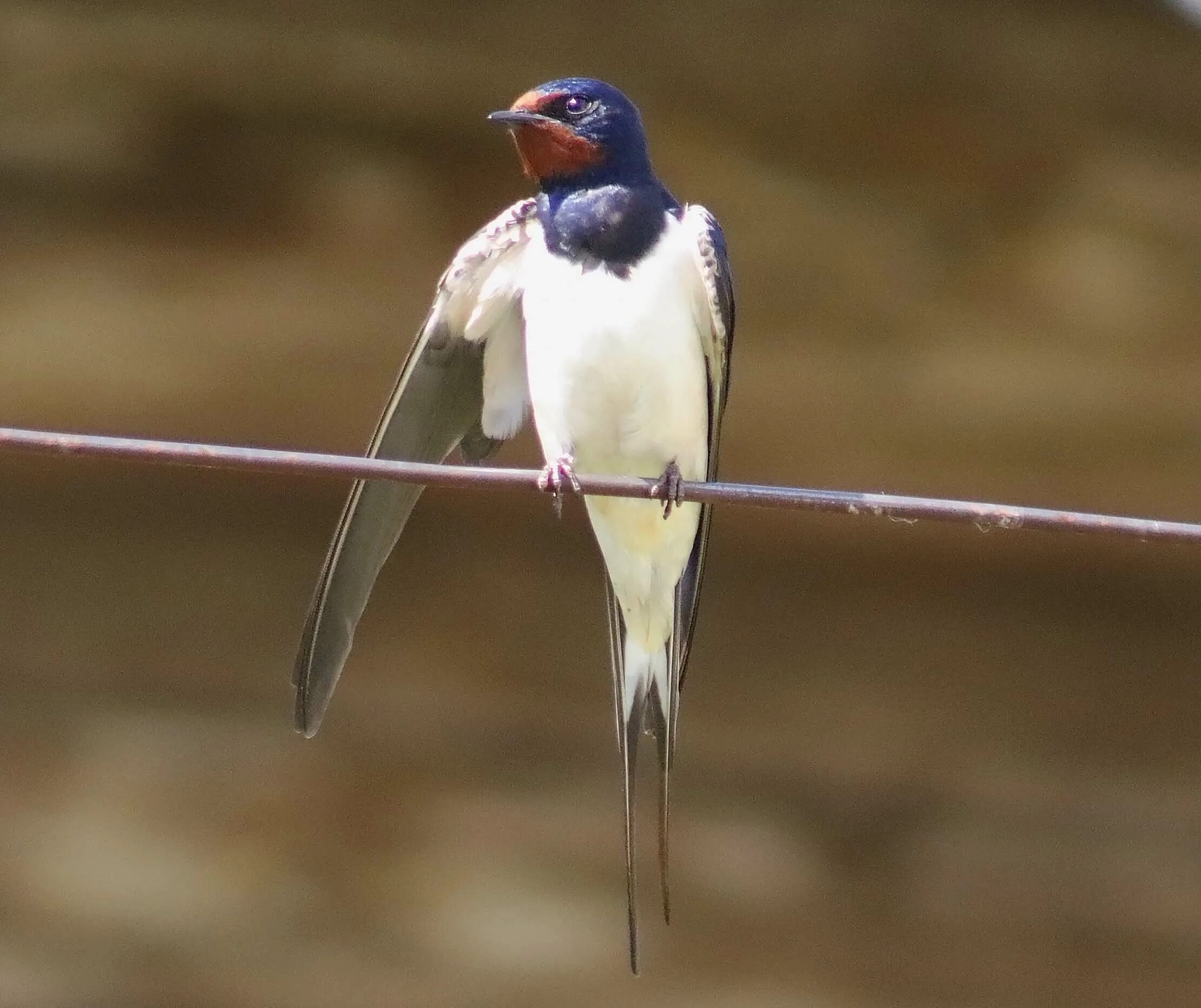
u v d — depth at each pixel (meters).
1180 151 9.69
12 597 10.93
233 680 10.95
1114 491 10.60
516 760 10.98
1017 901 10.80
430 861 10.67
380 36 9.35
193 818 10.61
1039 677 11.38
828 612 11.52
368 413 10.30
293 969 10.42
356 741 10.92
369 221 9.70
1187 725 11.27
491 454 7.23
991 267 9.87
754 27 9.47
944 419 10.34
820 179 9.78
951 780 11.20
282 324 9.89
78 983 10.27
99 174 9.52
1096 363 10.07
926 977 10.62
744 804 11.09
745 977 10.61
